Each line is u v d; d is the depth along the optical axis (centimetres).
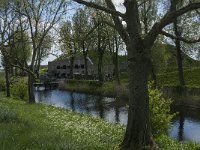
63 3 4184
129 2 1514
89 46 7938
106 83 6956
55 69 12950
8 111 1833
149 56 1570
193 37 5491
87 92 7169
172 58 7294
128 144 1559
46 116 2672
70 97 6462
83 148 1180
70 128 2020
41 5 4219
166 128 2022
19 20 4603
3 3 4391
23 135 1282
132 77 1578
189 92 4800
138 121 1569
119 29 1608
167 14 1480
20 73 9394
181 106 4681
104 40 7375
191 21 5416
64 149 1089
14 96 5306
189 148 2016
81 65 12088
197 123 3556
